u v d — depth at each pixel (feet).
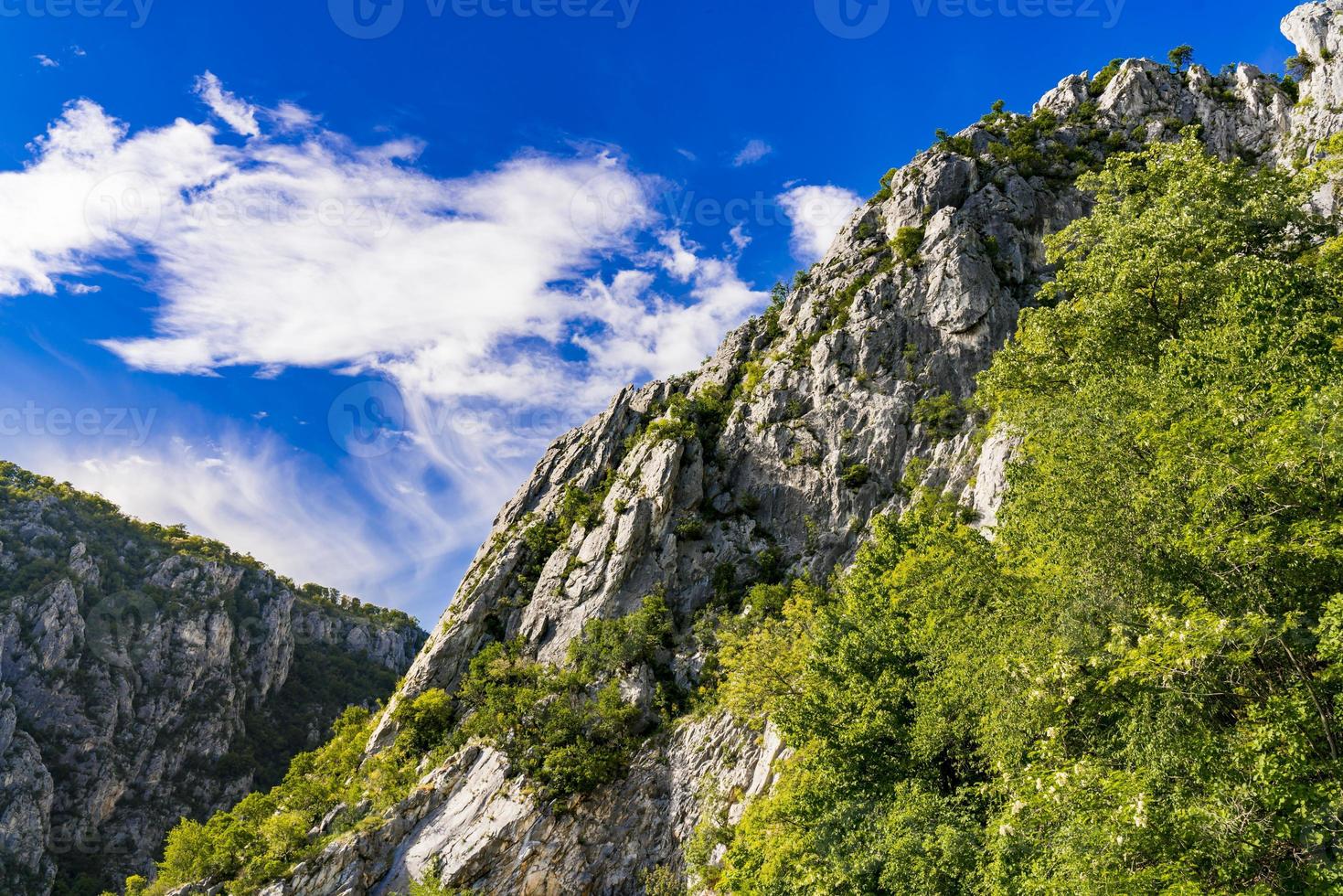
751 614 287.69
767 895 115.96
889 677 132.36
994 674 94.68
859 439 334.85
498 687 275.59
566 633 306.14
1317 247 143.02
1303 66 366.22
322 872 222.89
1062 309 153.28
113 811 540.52
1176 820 62.80
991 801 100.37
